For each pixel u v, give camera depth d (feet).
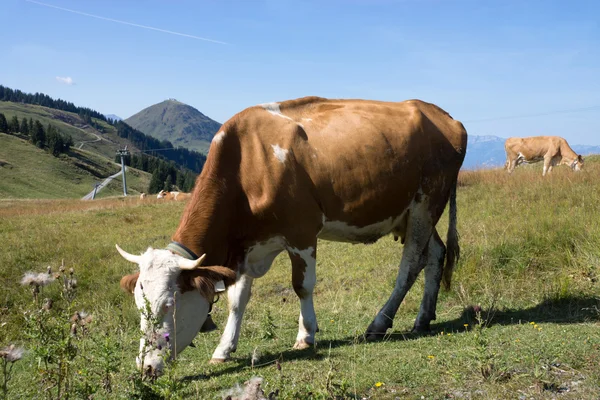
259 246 19.44
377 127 21.24
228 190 18.60
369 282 31.48
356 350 17.57
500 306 22.77
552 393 12.47
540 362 14.28
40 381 11.39
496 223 36.81
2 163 397.60
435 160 22.63
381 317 20.67
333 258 37.70
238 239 19.17
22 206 122.42
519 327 18.67
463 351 15.80
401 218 22.25
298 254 19.21
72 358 10.93
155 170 467.52
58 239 47.75
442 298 25.64
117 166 505.66
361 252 38.09
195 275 15.94
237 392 9.11
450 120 24.27
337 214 20.29
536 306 22.16
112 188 422.00
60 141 467.93
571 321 19.39
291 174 18.95
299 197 18.98
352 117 21.22
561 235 28.12
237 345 20.59
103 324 24.59
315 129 20.24
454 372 14.08
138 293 15.58
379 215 21.25
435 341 18.06
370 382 13.87
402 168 21.35
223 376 15.67
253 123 19.40
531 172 62.49
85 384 11.05
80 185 409.08
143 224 55.83
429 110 23.94
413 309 25.22
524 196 45.78
